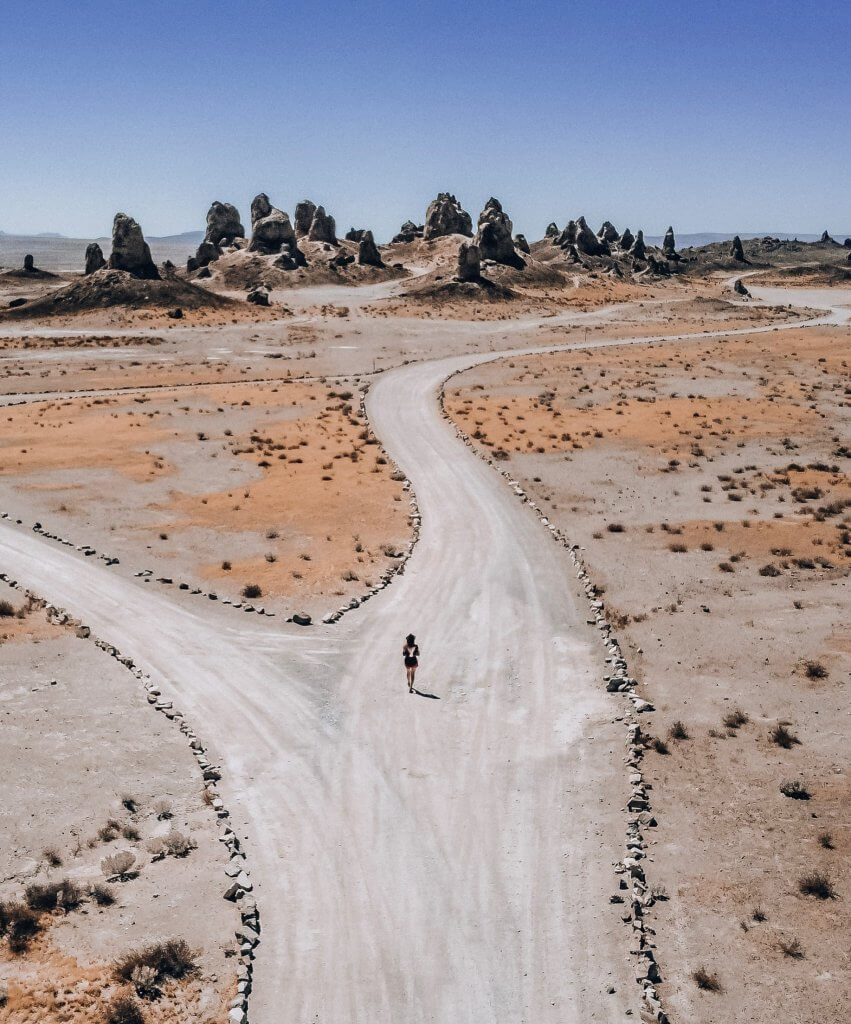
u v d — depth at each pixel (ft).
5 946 53.26
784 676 90.43
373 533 140.36
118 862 60.59
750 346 366.84
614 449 198.80
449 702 86.58
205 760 75.31
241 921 56.44
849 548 128.98
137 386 292.20
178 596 113.50
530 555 128.77
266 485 170.71
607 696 87.30
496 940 55.72
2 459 185.88
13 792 69.62
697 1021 49.24
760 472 177.78
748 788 71.36
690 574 120.57
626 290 619.26
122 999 49.39
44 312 450.30
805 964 53.16
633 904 57.98
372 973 53.01
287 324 427.74
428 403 253.44
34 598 110.63
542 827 67.00
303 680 90.99
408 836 65.92
